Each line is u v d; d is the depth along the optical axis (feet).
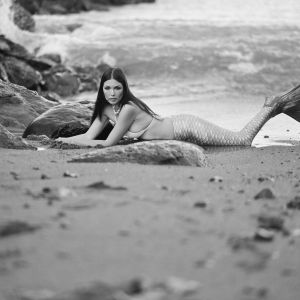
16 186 24.00
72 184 24.70
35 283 14.30
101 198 21.36
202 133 40.60
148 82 87.97
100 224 18.19
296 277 15.10
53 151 36.09
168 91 81.15
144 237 17.20
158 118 40.55
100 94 40.14
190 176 27.43
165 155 31.45
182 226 18.25
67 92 80.59
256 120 42.45
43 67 83.46
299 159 35.35
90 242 16.72
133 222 18.45
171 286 14.17
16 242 16.69
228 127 53.26
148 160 31.42
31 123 43.34
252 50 100.42
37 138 41.91
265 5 158.30
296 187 25.81
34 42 106.73
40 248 16.28
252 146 41.91
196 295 13.91
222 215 19.80
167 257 15.84
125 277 14.62
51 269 15.02
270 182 26.86
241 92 82.17
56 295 13.70
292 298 14.06
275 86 87.35
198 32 112.88
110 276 14.66
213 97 76.18
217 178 26.68
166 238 17.16
